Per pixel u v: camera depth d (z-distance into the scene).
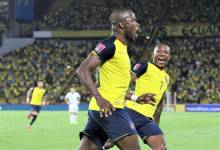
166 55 12.06
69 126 32.12
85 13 71.75
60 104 58.84
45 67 65.88
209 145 20.50
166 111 54.75
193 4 69.81
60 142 22.06
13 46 69.38
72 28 69.94
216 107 54.91
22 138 23.89
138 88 12.09
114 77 8.87
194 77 61.31
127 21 8.92
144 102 10.38
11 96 61.88
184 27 67.25
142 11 70.88
